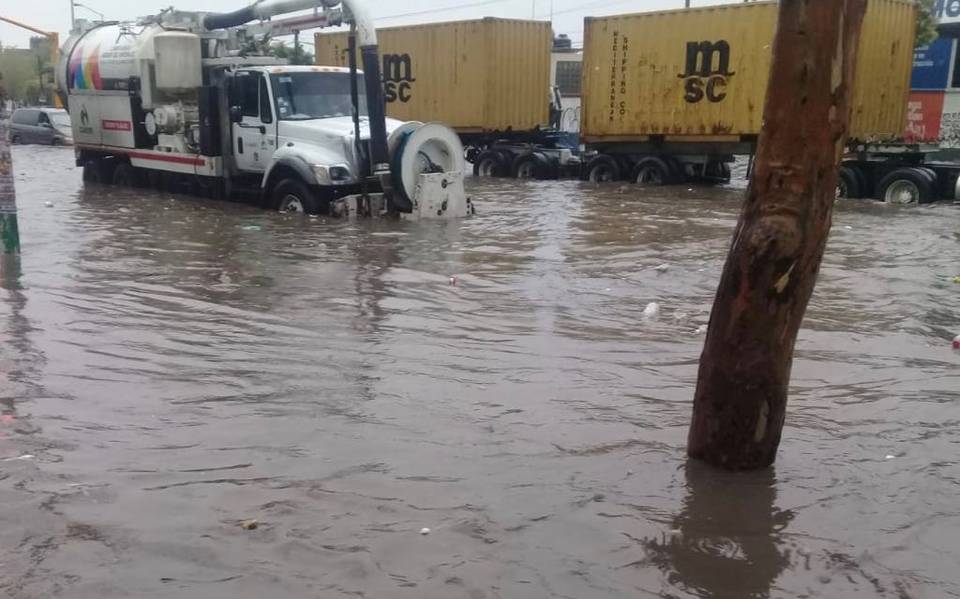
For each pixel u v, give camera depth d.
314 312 7.20
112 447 4.23
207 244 10.65
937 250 10.95
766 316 3.87
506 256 10.12
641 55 21.53
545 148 25.50
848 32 3.54
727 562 3.23
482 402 5.00
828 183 3.71
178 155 15.62
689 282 8.77
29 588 2.96
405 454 4.20
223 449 4.22
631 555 3.27
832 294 8.27
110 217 13.16
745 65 19.69
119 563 3.13
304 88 13.98
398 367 5.68
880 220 14.33
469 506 3.65
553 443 4.38
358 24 12.41
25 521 3.43
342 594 2.96
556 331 6.74
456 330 6.71
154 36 15.46
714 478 3.98
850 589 3.06
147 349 6.00
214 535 3.35
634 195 19.02
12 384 5.17
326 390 5.16
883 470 4.10
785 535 3.45
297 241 10.89
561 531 3.45
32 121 36.06
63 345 6.07
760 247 3.77
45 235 11.17
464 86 25.36
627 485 3.89
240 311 7.18
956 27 26.33
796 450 4.34
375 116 12.62
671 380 5.52
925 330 6.90
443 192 13.23
